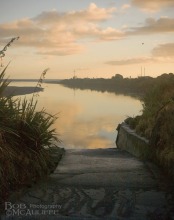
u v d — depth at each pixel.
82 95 53.62
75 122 18.91
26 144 5.46
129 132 9.23
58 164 6.43
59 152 7.54
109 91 72.38
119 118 21.20
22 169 5.12
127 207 4.24
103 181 5.26
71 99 42.00
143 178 5.45
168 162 5.57
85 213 4.04
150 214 4.03
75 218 3.93
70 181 5.25
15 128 5.32
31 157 5.36
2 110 5.11
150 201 4.43
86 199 4.49
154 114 8.66
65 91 72.50
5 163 4.75
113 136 14.20
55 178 5.40
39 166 5.37
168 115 6.13
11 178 4.84
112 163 6.61
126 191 4.82
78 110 26.73
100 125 17.75
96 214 4.02
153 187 5.00
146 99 10.26
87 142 12.68
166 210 4.15
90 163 6.59
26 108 5.68
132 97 46.12
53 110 26.09
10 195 4.58
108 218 3.92
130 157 7.62
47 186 5.00
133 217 3.94
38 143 5.57
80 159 7.00
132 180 5.33
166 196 4.62
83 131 15.46
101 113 24.41
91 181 5.25
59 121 19.30
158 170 5.91
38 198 4.52
